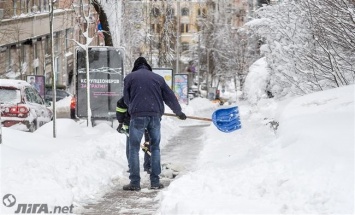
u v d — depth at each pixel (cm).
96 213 949
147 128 1194
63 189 1010
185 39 10900
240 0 9419
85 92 2453
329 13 1745
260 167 976
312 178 834
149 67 1246
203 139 2142
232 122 1267
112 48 2430
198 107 5938
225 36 9544
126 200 1059
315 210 745
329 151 903
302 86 1972
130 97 1198
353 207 727
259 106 2812
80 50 2441
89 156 1347
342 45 1758
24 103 2094
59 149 1455
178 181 1036
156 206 1000
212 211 789
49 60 6762
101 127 2247
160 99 1198
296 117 1204
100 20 2894
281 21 2253
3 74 5362
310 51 1916
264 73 3497
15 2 5659
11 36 5503
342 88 1500
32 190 972
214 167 1179
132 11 4206
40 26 6288
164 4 4709
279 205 795
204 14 9669
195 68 10325
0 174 1041
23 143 1447
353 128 980
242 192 896
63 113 4422
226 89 12219
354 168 817
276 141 1106
